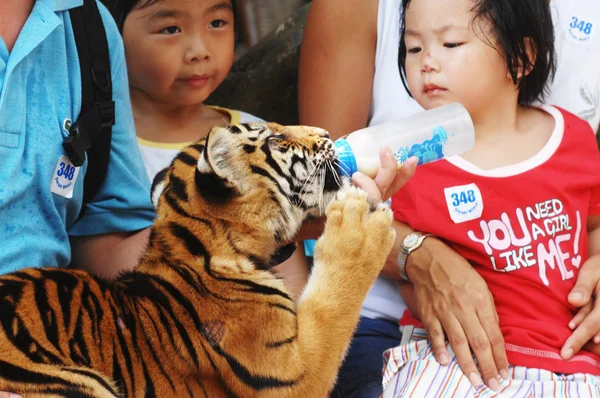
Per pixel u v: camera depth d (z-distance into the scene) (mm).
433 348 3590
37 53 2992
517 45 3678
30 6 3000
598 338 3555
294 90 5309
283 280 3037
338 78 4441
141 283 2859
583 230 3775
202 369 2775
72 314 2637
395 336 4133
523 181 3693
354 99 4449
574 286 3646
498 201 3693
